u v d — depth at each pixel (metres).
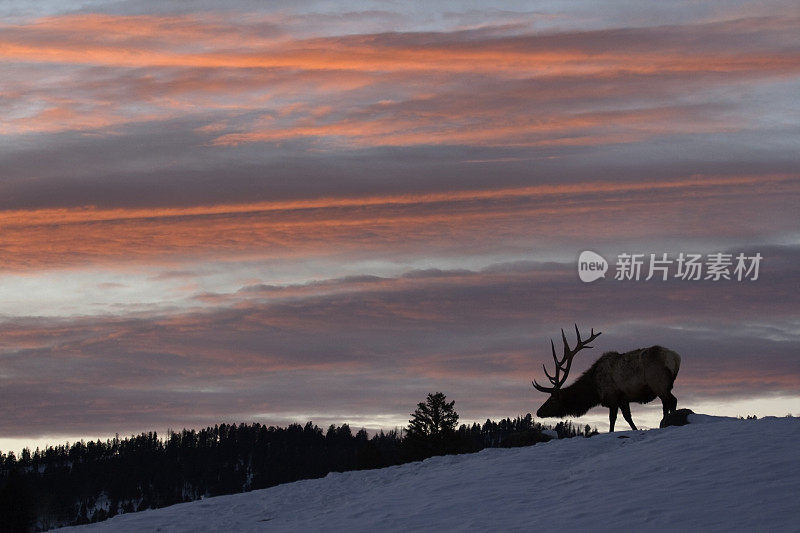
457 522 17.31
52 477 110.06
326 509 21.02
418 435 62.16
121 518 21.94
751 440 19.59
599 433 24.30
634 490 17.34
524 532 15.90
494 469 21.61
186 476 117.75
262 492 23.52
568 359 26.69
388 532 17.39
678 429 22.28
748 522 14.55
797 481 16.27
